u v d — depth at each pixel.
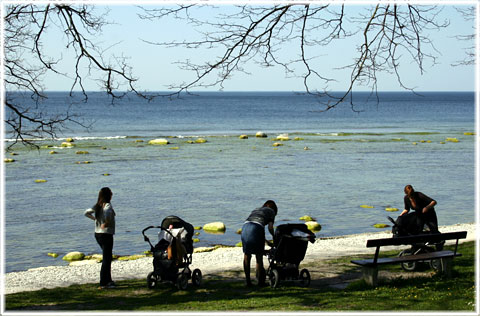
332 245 17.03
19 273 13.58
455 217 25.59
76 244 20.72
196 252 18.05
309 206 28.34
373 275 10.18
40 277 12.90
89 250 19.86
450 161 48.50
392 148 59.47
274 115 136.00
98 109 144.38
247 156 51.06
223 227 22.86
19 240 21.22
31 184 34.97
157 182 36.16
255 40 9.24
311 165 45.22
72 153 51.97
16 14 9.74
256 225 10.54
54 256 18.84
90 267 14.40
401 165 45.62
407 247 16.31
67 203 29.12
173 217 10.91
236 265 13.79
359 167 44.25
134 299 9.97
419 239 10.38
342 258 14.20
